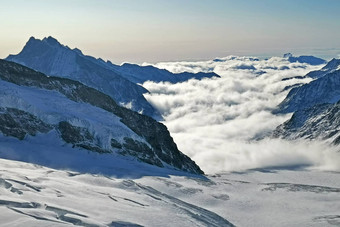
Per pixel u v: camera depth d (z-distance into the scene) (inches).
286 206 4170.8
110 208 2492.6
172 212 2928.2
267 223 3592.5
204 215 3403.1
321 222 3590.1
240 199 4313.5
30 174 3171.8
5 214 1855.3
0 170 3073.3
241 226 3486.7
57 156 4753.9
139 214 2532.0
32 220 1820.9
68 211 2145.7
